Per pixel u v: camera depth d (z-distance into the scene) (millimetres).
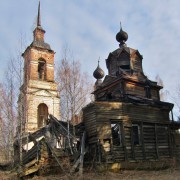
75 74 36781
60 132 23531
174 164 25438
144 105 25406
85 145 22125
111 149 22047
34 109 39000
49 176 18578
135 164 22922
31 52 42219
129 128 23875
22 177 18469
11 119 27938
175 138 28484
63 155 20094
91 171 19969
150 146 24891
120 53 31156
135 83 28859
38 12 46562
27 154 21531
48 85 41844
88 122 23047
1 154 31297
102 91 31156
